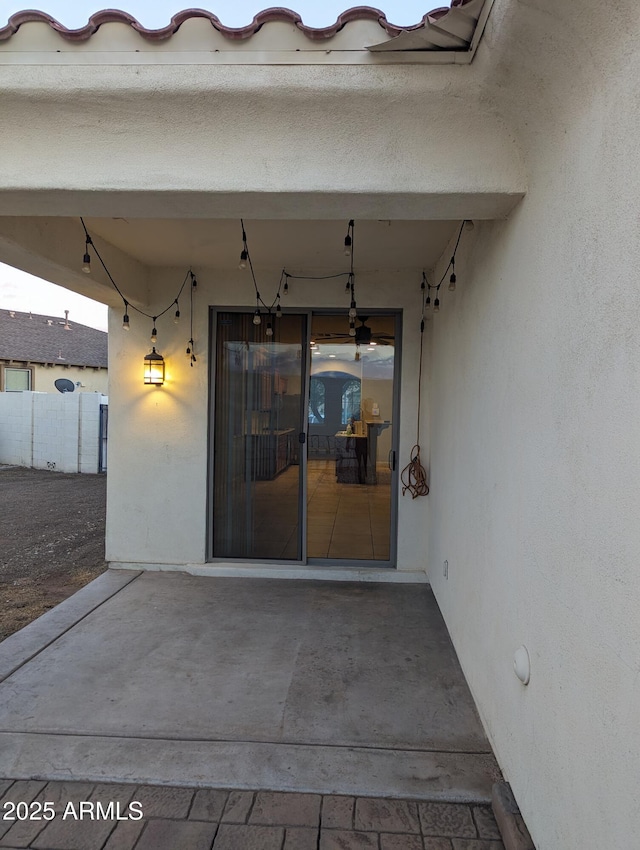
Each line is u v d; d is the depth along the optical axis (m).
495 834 1.71
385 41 1.72
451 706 2.41
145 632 3.16
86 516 7.20
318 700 2.45
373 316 4.29
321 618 3.39
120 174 2.00
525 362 1.77
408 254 3.71
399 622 3.33
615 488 1.15
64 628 3.21
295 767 1.99
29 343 17.53
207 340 4.23
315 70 1.78
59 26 1.77
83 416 11.18
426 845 1.66
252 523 4.36
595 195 1.27
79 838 1.68
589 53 1.23
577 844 1.30
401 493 4.17
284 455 4.33
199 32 1.78
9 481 10.11
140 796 1.86
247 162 1.97
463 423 2.78
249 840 1.68
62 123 1.95
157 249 3.71
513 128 1.77
